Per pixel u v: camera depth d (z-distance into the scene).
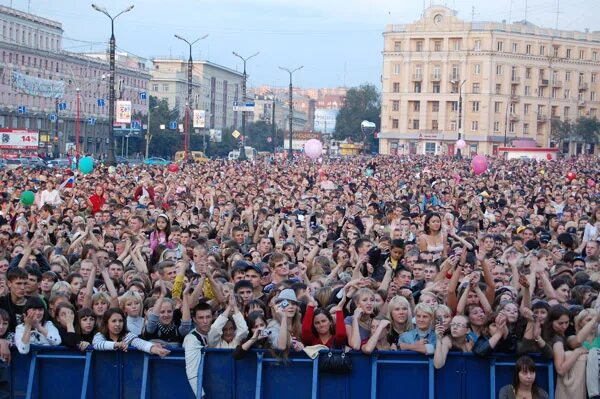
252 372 10.78
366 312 10.83
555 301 12.30
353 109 166.12
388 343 11.17
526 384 10.36
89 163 37.09
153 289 13.33
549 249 18.27
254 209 26.09
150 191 30.89
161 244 17.53
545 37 146.50
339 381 10.72
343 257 16.28
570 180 51.16
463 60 143.50
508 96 143.62
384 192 38.31
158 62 176.88
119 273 14.09
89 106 126.62
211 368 10.82
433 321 10.91
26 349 10.84
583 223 23.31
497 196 37.72
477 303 11.62
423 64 146.38
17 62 107.88
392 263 14.61
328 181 40.44
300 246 18.09
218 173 49.50
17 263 14.68
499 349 10.78
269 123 184.12
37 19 116.06
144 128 110.12
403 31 147.25
